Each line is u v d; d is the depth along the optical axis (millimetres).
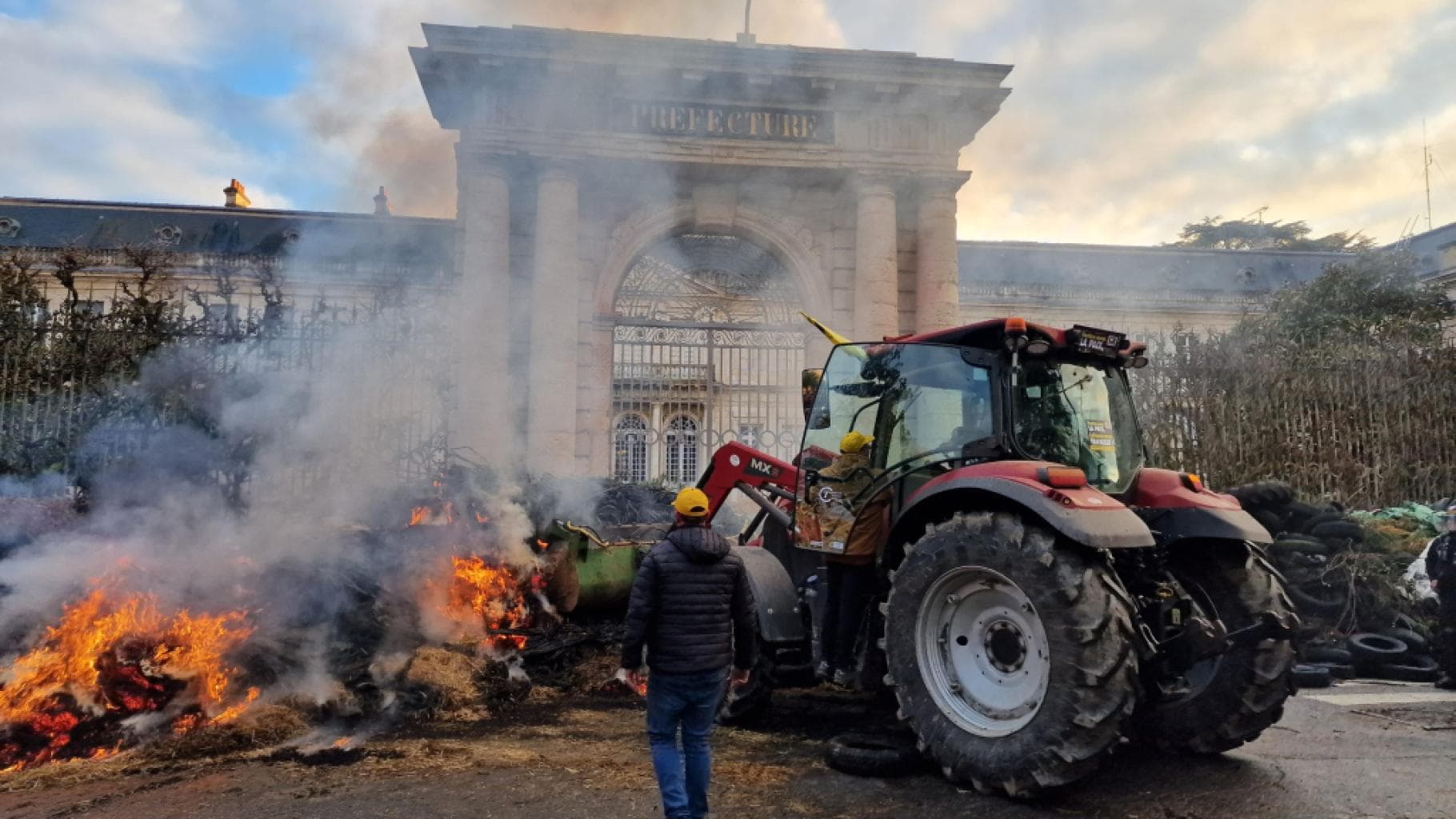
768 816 3588
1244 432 11766
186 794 3785
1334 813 3605
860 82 13875
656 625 3475
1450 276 25859
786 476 5594
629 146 13500
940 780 4027
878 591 4762
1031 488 3801
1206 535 4164
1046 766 3539
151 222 29438
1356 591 7445
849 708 5488
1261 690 4168
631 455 15336
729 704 5008
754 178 14297
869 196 14156
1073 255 33156
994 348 4672
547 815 3547
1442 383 12062
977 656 4051
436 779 3992
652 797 3762
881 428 4898
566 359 13125
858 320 14031
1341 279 21469
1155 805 3699
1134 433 4867
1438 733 4965
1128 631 3525
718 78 13695
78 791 3832
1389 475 11664
